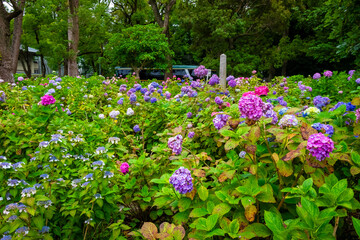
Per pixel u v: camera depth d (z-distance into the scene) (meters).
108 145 3.23
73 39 22.66
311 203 1.53
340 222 2.19
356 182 2.52
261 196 1.93
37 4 32.53
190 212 2.20
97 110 6.32
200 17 29.16
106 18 34.88
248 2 31.98
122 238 2.51
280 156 2.22
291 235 1.53
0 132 3.35
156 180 2.46
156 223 3.21
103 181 2.43
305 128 2.03
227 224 1.87
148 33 22.14
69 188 2.64
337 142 2.36
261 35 33.81
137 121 5.07
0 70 12.30
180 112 5.25
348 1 5.55
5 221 2.12
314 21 16.42
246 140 2.11
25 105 5.58
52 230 2.49
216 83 5.73
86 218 2.52
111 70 28.78
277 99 4.17
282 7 29.23
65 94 6.78
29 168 2.67
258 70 32.81
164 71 27.61
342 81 7.64
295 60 34.41
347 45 5.71
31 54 47.00
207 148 3.82
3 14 12.49
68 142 3.11
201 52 35.22
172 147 2.74
